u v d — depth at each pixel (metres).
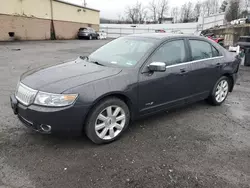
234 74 5.01
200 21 43.00
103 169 2.63
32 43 20.78
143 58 3.46
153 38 3.88
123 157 2.88
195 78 4.12
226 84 4.96
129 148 3.10
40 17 25.78
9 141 3.12
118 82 3.10
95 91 2.88
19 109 2.92
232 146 3.26
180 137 3.46
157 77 3.50
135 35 4.26
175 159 2.88
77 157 2.84
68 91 2.75
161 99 3.68
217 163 2.84
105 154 2.93
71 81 2.90
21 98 2.96
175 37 3.96
